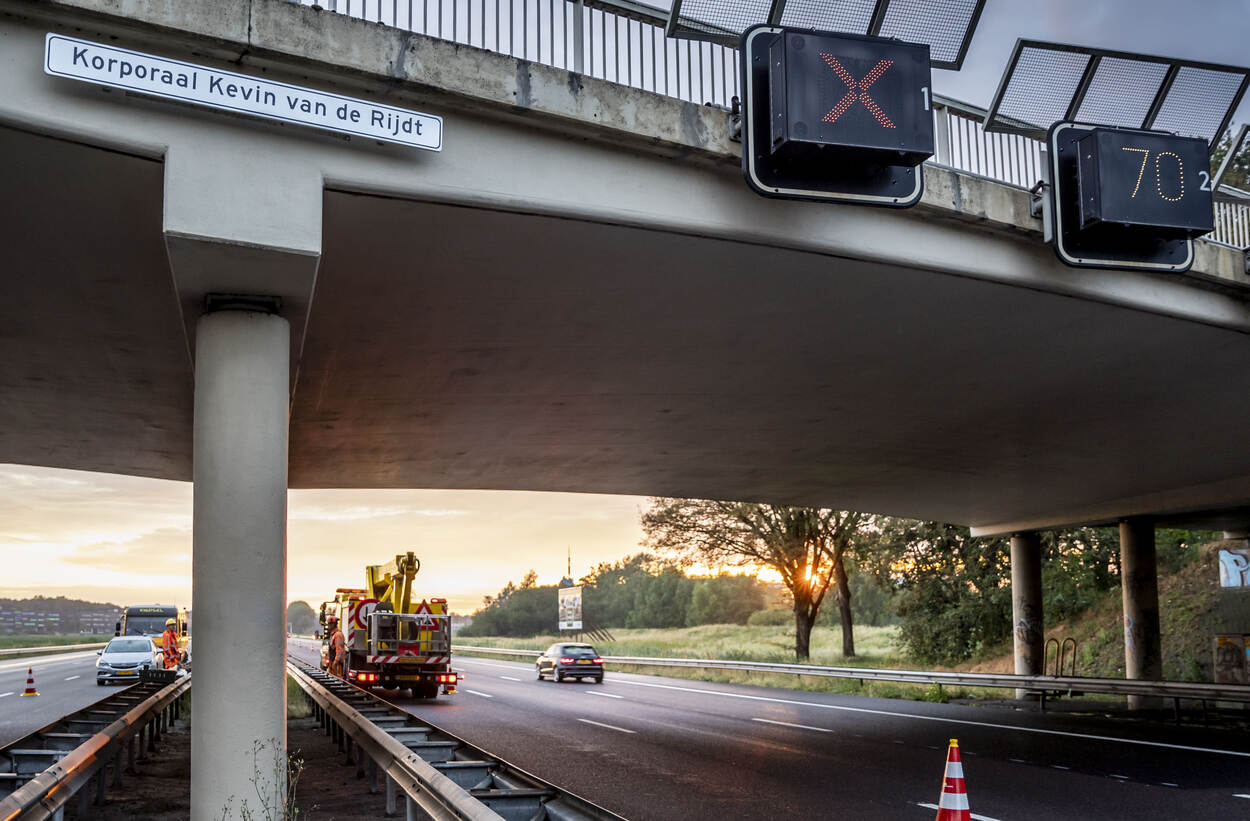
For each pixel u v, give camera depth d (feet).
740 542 141.49
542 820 22.25
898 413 59.00
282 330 29.17
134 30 25.45
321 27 27.20
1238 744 54.95
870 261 35.99
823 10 34.45
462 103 29.09
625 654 181.47
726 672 125.18
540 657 126.00
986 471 77.05
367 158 28.17
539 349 45.70
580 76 30.30
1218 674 86.84
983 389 53.83
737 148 32.50
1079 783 41.42
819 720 69.21
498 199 29.84
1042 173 41.93
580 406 56.34
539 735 60.23
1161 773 44.24
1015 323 43.45
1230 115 42.55
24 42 24.95
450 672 93.25
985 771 44.80
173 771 44.65
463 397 53.78
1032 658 99.09
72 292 37.24
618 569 424.05
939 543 135.23
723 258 35.78
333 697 48.49
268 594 27.17
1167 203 36.83
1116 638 114.01
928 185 35.55
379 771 41.81
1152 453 69.82
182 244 25.90
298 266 27.27
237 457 27.71
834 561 142.61
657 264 36.14
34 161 27.12
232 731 26.16
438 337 43.47
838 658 144.15
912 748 53.31
